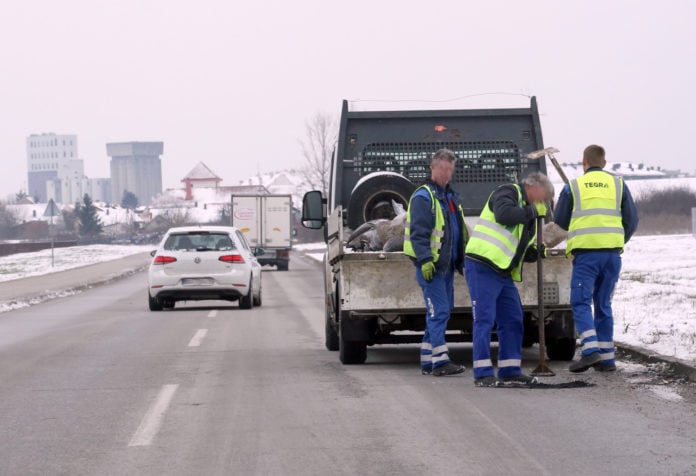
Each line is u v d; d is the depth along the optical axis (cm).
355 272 1903
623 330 2288
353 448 1218
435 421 1374
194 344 2489
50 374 1950
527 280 1906
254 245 8212
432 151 2239
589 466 1102
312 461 1155
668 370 1784
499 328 1695
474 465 1116
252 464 1146
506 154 2236
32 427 1396
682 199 13888
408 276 1903
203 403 1566
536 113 2238
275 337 2675
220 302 4347
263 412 1476
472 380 1747
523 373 1819
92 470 1135
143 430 1358
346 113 2241
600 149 1819
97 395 1669
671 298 3166
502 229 1667
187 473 1111
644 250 7650
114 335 2781
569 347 1995
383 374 1859
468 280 1689
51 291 5322
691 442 1216
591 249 1777
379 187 2114
